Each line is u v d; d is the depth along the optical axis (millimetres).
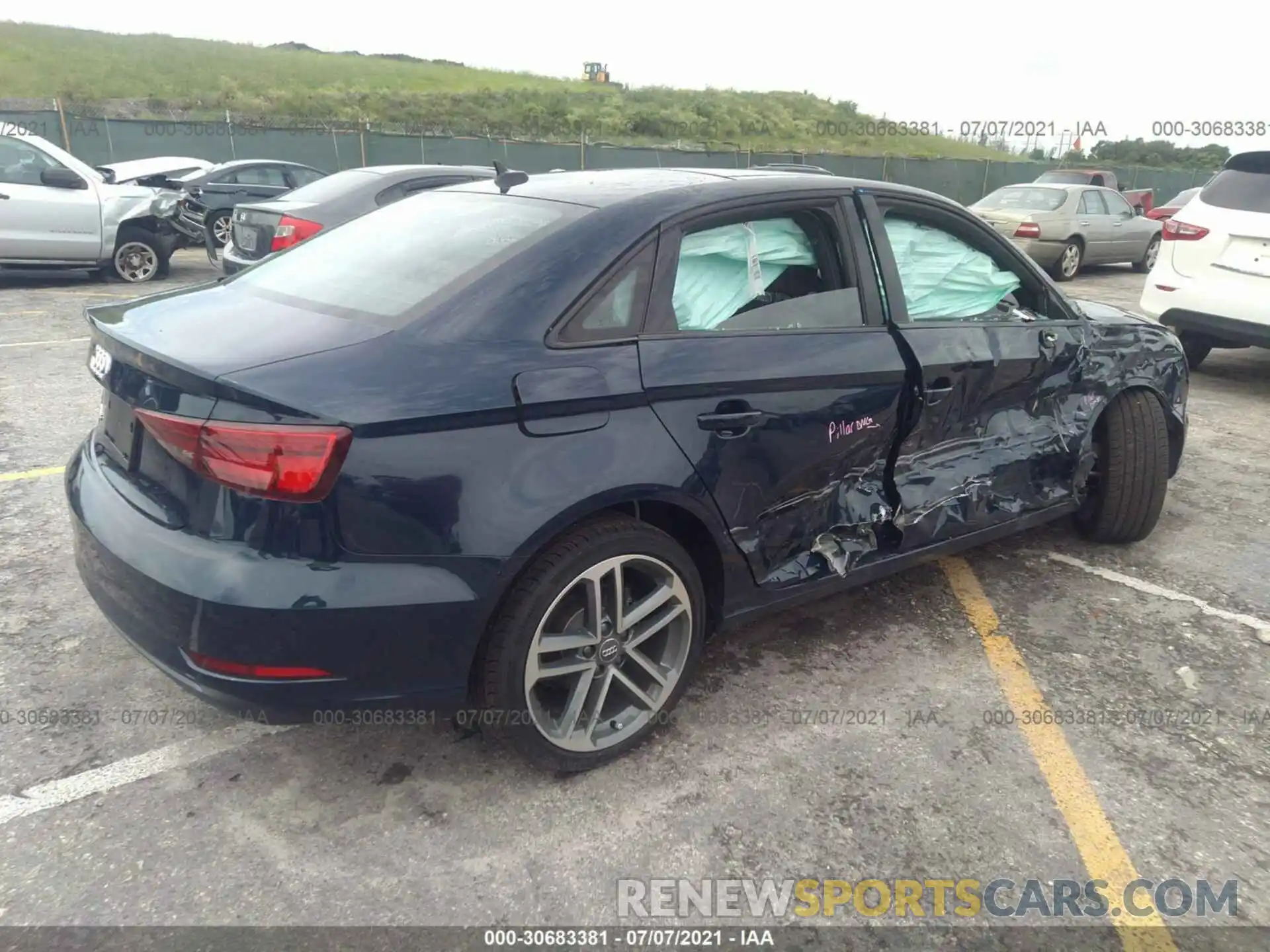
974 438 3482
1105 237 14625
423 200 3287
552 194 2889
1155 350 4109
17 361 6695
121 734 2703
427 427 2125
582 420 2352
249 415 2047
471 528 2184
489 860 2287
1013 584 3898
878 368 3008
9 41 38281
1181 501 4926
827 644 3375
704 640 2830
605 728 2645
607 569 2457
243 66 42562
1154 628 3553
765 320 2830
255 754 2652
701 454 2582
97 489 2451
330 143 19578
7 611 3305
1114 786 2643
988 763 2727
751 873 2281
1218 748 2836
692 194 2760
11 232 9555
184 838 2320
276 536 2068
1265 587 3922
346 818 2410
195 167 15141
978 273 3527
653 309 2561
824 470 2957
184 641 2109
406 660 2197
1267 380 7895
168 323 2518
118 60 38188
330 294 2629
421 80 47750
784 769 2666
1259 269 6582
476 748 2719
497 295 2389
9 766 2545
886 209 3213
